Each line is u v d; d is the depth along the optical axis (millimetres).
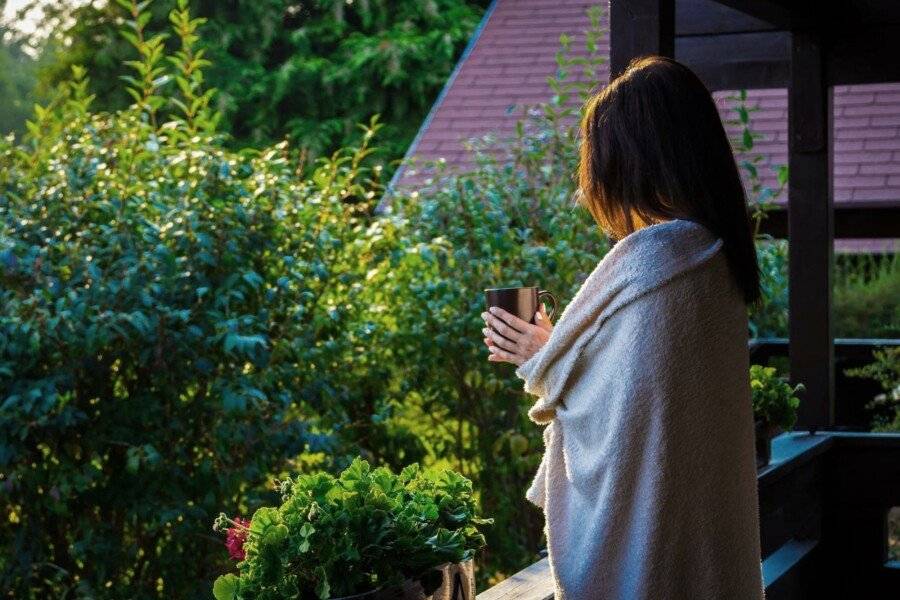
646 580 2238
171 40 19672
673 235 2297
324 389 5332
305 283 5293
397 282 6043
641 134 2367
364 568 2242
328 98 19328
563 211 6309
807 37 6273
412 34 19453
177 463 5070
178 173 5336
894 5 6074
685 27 6492
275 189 5316
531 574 3393
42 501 4973
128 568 5195
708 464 2262
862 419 8141
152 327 4715
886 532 6164
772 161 11188
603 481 2271
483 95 12961
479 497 6137
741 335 2336
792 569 5527
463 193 6270
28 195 5133
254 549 2273
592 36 7273
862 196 10898
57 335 4754
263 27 19672
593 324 2311
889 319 11297
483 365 5988
